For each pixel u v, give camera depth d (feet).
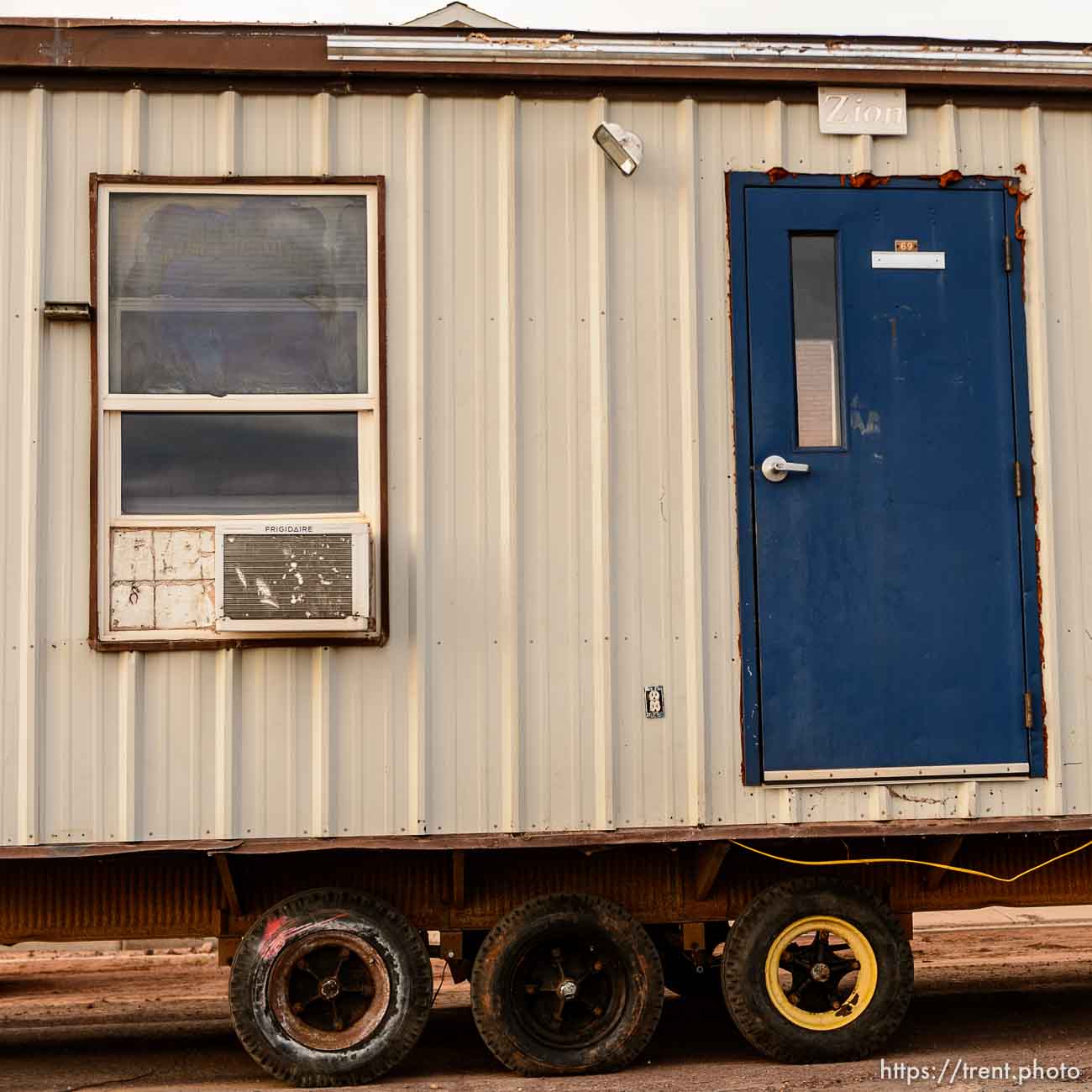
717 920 18.22
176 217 17.35
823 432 17.95
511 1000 17.29
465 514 17.33
